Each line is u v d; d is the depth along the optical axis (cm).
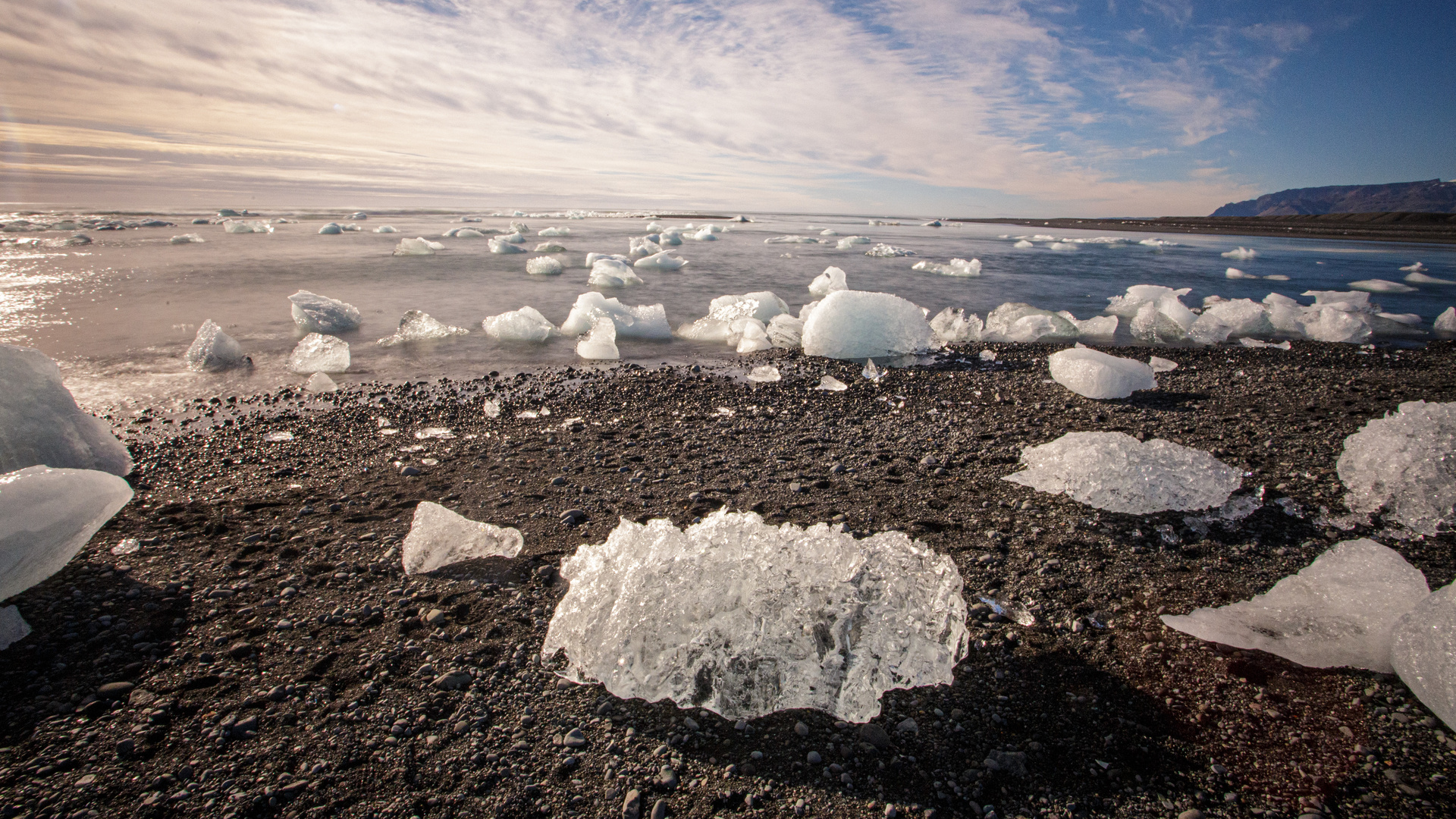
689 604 192
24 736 166
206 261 1180
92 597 226
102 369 533
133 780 154
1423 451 293
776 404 468
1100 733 171
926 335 645
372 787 153
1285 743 167
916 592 204
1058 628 214
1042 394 498
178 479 329
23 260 1133
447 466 348
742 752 165
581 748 166
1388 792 153
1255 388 513
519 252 1509
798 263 1459
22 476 227
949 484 327
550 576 241
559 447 378
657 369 567
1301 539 272
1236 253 1877
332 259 1270
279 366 550
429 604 224
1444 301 1056
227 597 227
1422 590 205
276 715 175
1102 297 1051
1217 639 205
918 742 169
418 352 617
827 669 184
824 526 225
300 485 323
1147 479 302
